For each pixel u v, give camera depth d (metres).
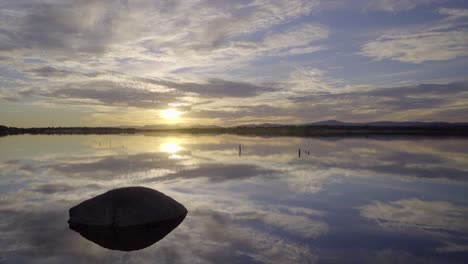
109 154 34.41
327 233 9.85
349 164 25.77
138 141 65.19
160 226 10.57
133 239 9.43
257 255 8.25
